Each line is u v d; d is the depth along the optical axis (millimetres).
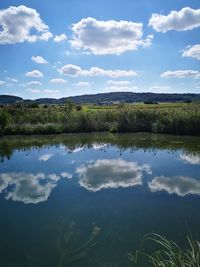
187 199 9648
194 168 14070
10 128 26531
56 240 6922
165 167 14375
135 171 13617
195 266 4961
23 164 15289
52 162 15711
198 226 7539
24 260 6098
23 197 10023
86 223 7840
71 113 30016
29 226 7715
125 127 28016
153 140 22781
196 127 25078
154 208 8859
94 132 28234
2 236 7172
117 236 7039
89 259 6082
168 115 27219
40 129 26906
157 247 6469
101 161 15898
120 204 9242
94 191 10602
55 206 9117
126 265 5820
